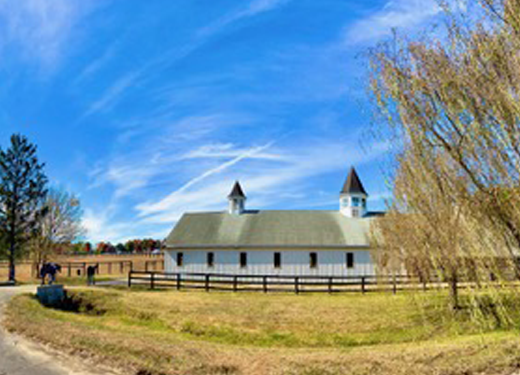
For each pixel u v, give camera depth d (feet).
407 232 41.14
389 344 39.27
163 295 67.05
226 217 109.70
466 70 18.33
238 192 112.47
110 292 66.54
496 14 17.79
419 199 23.72
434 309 48.93
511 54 17.04
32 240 107.96
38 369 24.97
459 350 28.25
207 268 96.12
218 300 62.18
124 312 56.24
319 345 42.60
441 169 19.97
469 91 18.04
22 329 34.81
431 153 20.12
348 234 97.09
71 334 32.50
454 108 18.65
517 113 16.60
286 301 61.16
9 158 103.50
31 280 98.27
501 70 17.26
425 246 30.96
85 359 27.27
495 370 24.76
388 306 55.11
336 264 92.22
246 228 102.01
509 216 17.88
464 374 24.64
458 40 18.92
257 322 49.88
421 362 26.50
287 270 92.58
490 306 25.35
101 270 135.03
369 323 48.19
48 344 30.66
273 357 28.45
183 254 98.89
